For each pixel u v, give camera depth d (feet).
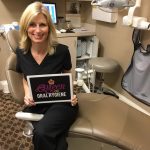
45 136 3.97
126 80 7.86
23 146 5.97
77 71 8.41
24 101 4.35
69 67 5.13
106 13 8.50
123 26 8.07
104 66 7.91
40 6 4.42
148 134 4.15
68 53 5.00
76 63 9.90
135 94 7.41
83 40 10.17
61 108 4.44
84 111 4.83
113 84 9.21
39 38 4.50
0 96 8.68
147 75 6.84
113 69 7.98
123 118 4.55
